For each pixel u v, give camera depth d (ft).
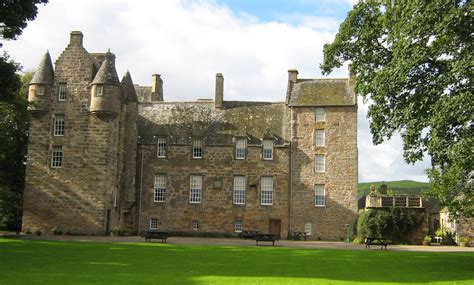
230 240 160.25
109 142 164.45
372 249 130.93
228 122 189.16
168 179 182.70
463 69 76.84
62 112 165.89
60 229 161.17
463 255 112.16
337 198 177.58
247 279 66.54
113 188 169.68
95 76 167.32
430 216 258.37
